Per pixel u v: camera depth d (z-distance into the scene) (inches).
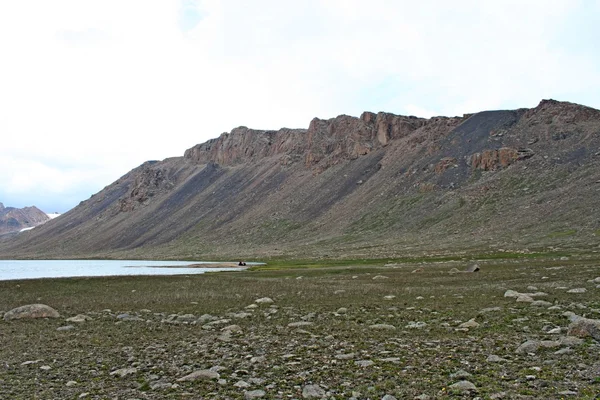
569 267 2086.6
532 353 609.0
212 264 5861.2
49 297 1802.4
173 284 2265.0
